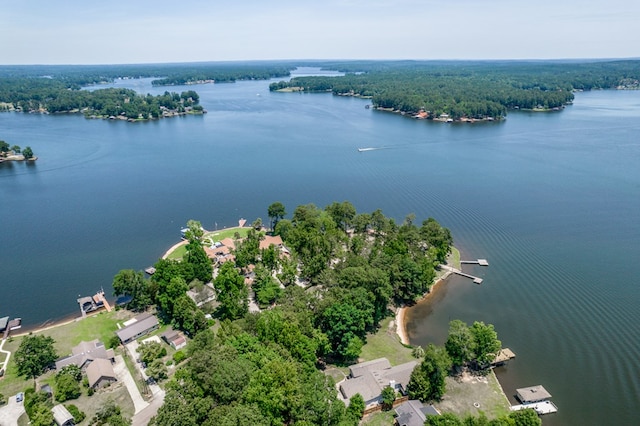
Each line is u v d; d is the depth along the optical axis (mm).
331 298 121062
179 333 123875
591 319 134500
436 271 165625
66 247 187000
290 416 85938
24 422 92500
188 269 147000
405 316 139875
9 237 195875
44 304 146750
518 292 150750
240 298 134000
